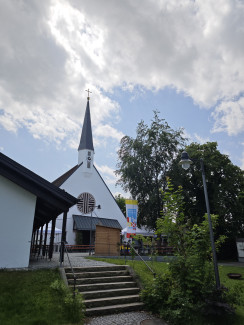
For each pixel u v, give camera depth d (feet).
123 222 131.03
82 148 133.49
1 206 31.91
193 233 26.17
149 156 96.99
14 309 20.01
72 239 111.24
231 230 100.17
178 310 21.86
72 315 20.57
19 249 31.42
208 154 100.89
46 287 24.26
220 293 22.26
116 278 29.55
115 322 21.39
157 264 43.39
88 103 154.61
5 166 32.17
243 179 100.99
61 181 124.47
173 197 28.14
